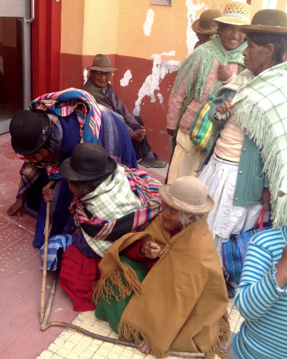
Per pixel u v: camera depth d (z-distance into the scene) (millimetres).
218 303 2422
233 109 2637
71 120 2965
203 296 2420
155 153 5383
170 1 4688
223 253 2711
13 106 5195
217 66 3400
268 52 2523
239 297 1527
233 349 1784
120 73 5297
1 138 5086
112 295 2508
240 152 2672
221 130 2809
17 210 3561
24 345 2357
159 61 4992
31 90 5258
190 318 2420
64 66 5012
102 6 4789
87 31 4727
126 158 3371
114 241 2672
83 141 2943
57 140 2861
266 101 2455
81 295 2707
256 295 1445
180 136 3699
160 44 4926
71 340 2432
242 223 2805
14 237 3314
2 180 4125
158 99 5156
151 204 2777
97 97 4469
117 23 5090
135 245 2521
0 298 2676
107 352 2377
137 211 2648
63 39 4887
